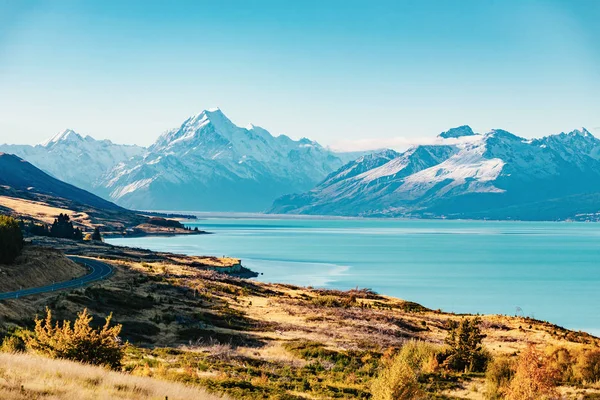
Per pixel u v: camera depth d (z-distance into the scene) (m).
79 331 39.69
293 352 60.34
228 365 49.94
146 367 41.56
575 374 47.72
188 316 79.25
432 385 46.16
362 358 58.44
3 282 89.06
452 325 89.81
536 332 85.12
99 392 27.52
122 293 90.19
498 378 45.00
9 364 31.19
